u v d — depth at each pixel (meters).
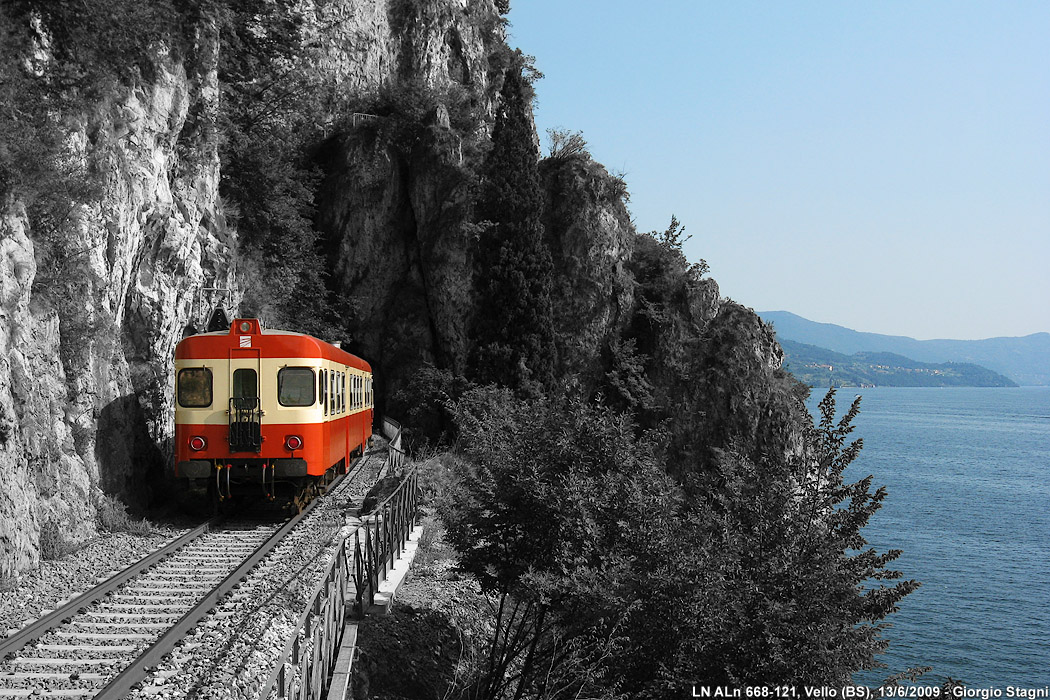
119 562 14.89
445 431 46.59
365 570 15.24
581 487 14.28
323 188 49.09
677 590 12.05
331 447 20.66
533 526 14.49
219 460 18.73
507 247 48.19
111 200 20.67
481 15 60.56
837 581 12.21
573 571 13.34
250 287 36.78
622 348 52.91
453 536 15.40
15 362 15.07
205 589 12.52
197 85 28.16
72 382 18.23
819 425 13.99
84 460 18.19
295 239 43.41
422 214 49.19
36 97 18.94
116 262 20.95
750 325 54.25
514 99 49.88
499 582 14.81
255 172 39.38
